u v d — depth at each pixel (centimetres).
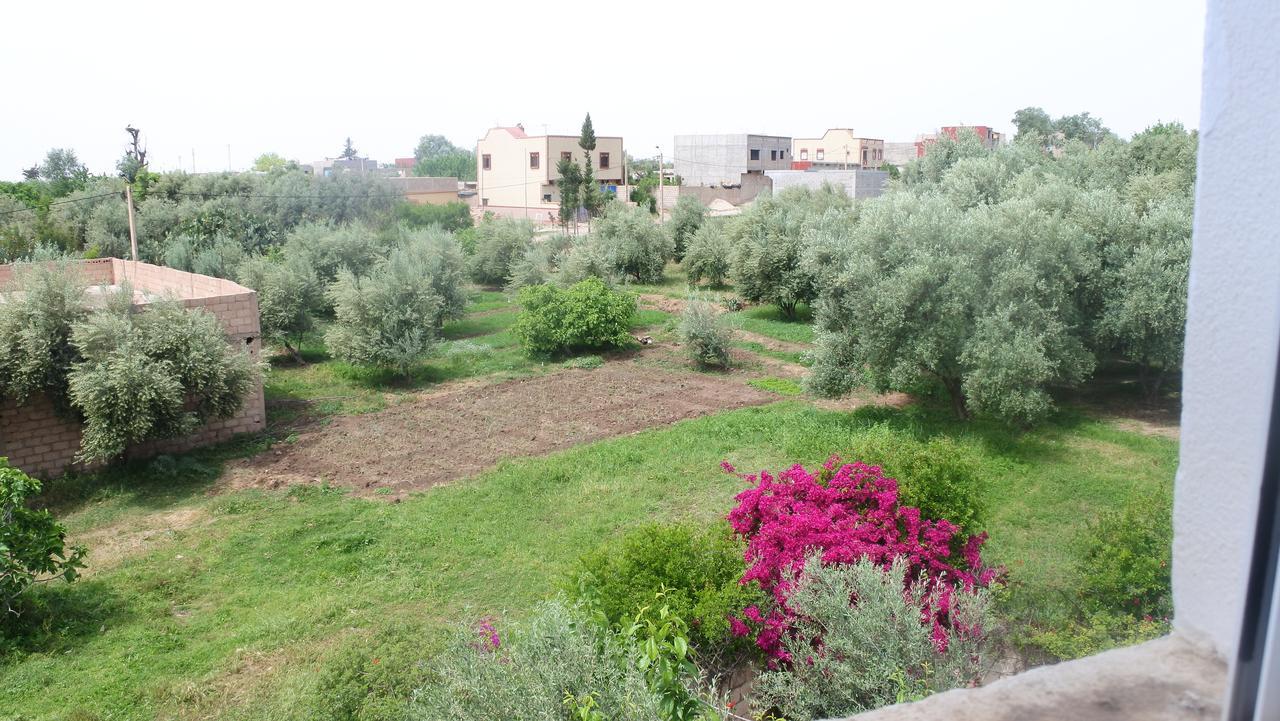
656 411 1672
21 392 1318
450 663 511
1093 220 1536
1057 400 1609
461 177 8494
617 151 5369
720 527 791
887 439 941
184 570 1043
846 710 527
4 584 880
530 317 2133
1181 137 2256
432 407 1739
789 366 2009
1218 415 99
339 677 673
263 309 2045
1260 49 89
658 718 382
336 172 3859
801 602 596
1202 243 99
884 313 1436
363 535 1126
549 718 420
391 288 1923
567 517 1177
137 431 1316
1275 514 84
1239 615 88
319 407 1742
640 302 2839
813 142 7012
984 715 117
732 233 2694
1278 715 85
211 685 793
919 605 582
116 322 1362
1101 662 120
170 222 3127
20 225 2841
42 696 780
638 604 669
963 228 1438
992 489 1166
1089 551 725
